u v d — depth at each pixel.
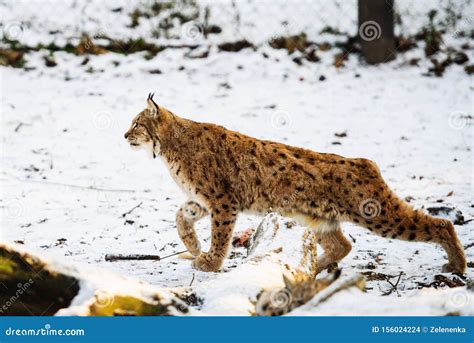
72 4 54.97
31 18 53.31
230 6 55.56
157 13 54.66
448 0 54.81
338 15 54.56
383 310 18.61
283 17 54.59
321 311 18.72
